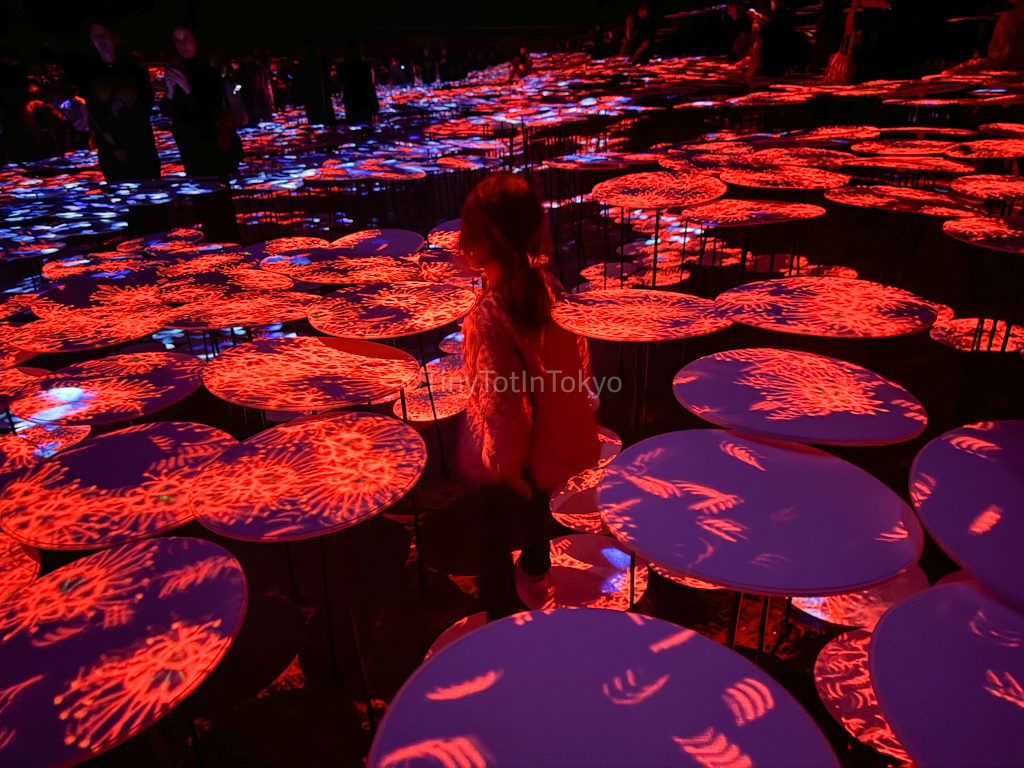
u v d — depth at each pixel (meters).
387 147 7.77
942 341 3.22
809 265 4.30
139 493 1.41
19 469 2.07
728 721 0.81
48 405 1.76
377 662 1.74
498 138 8.74
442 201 6.83
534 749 0.78
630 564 1.96
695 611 1.85
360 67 10.40
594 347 3.47
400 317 2.19
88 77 6.12
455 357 3.41
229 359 1.97
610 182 3.41
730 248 4.79
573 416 1.74
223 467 1.49
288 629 1.86
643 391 2.93
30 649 1.00
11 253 3.83
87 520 1.32
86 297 2.59
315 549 2.17
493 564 1.89
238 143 6.52
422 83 19.50
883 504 1.25
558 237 5.35
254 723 1.58
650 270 4.43
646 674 0.88
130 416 1.71
